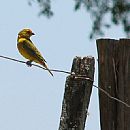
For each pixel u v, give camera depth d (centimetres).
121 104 1088
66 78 1073
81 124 1049
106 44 1099
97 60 1105
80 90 1058
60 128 1051
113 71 1095
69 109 1053
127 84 1089
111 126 1090
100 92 1095
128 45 1093
